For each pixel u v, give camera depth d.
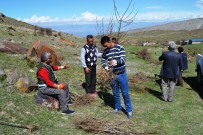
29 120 7.79
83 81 12.52
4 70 11.24
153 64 20.75
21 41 20.00
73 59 17.91
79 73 13.79
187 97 12.34
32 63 12.80
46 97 8.83
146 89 12.74
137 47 33.47
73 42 29.64
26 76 10.67
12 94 9.13
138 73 15.10
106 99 10.66
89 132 7.65
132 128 8.12
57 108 8.81
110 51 8.70
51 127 7.66
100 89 11.84
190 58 26.92
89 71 10.59
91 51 10.49
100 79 12.26
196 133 8.32
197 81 15.84
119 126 8.07
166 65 11.17
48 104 8.79
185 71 19.06
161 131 8.20
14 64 12.38
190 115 9.85
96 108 9.55
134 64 20.17
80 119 8.24
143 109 10.01
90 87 10.81
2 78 9.93
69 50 21.83
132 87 12.66
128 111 8.95
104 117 8.80
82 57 10.40
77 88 11.54
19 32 25.69
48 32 30.34
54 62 13.72
